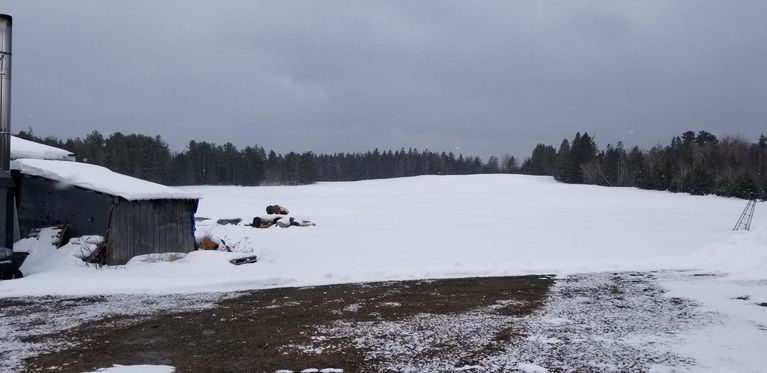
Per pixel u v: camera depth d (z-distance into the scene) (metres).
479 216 31.38
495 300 9.02
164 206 13.27
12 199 11.38
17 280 10.46
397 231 21.89
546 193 59.69
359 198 51.44
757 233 13.20
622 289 9.95
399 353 6.04
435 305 8.64
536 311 8.17
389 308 8.42
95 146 90.75
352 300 9.05
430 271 11.88
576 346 6.27
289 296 9.40
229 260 12.83
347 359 5.84
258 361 5.78
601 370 5.42
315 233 21.00
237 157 105.56
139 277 10.95
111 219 12.46
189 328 7.18
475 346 6.31
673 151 98.12
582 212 34.94
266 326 7.29
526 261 13.05
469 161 143.62
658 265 12.59
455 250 16.08
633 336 6.69
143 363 5.73
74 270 11.42
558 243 17.73
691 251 15.65
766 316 7.69
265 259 14.14
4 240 11.11
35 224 13.29
